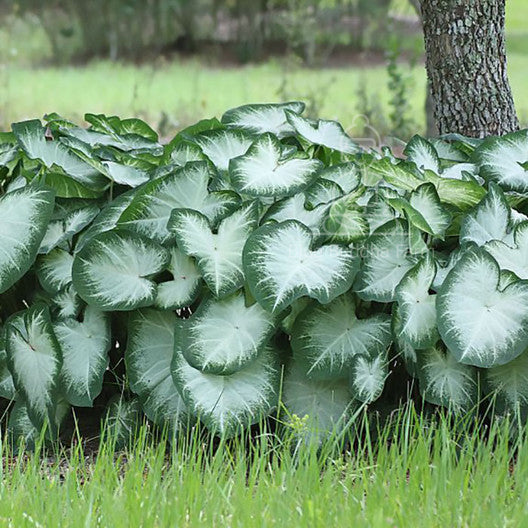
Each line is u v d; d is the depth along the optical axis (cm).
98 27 2750
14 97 1952
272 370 473
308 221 488
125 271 479
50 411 478
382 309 493
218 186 507
